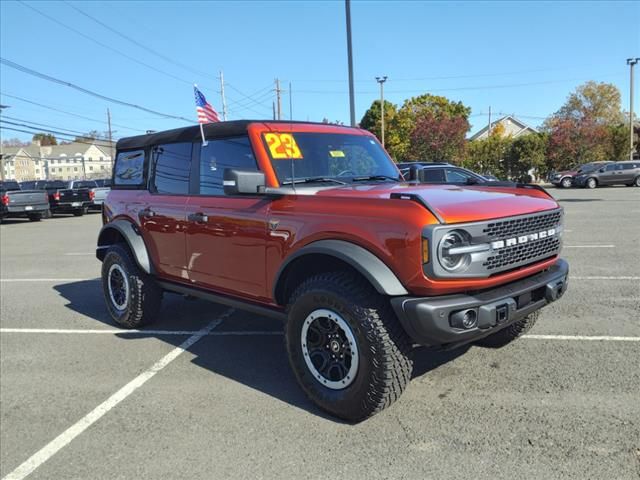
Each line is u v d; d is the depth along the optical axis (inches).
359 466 116.4
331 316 134.3
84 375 177.9
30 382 174.1
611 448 118.0
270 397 154.4
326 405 138.6
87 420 145.5
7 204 888.9
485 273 126.0
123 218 223.0
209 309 255.0
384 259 125.0
